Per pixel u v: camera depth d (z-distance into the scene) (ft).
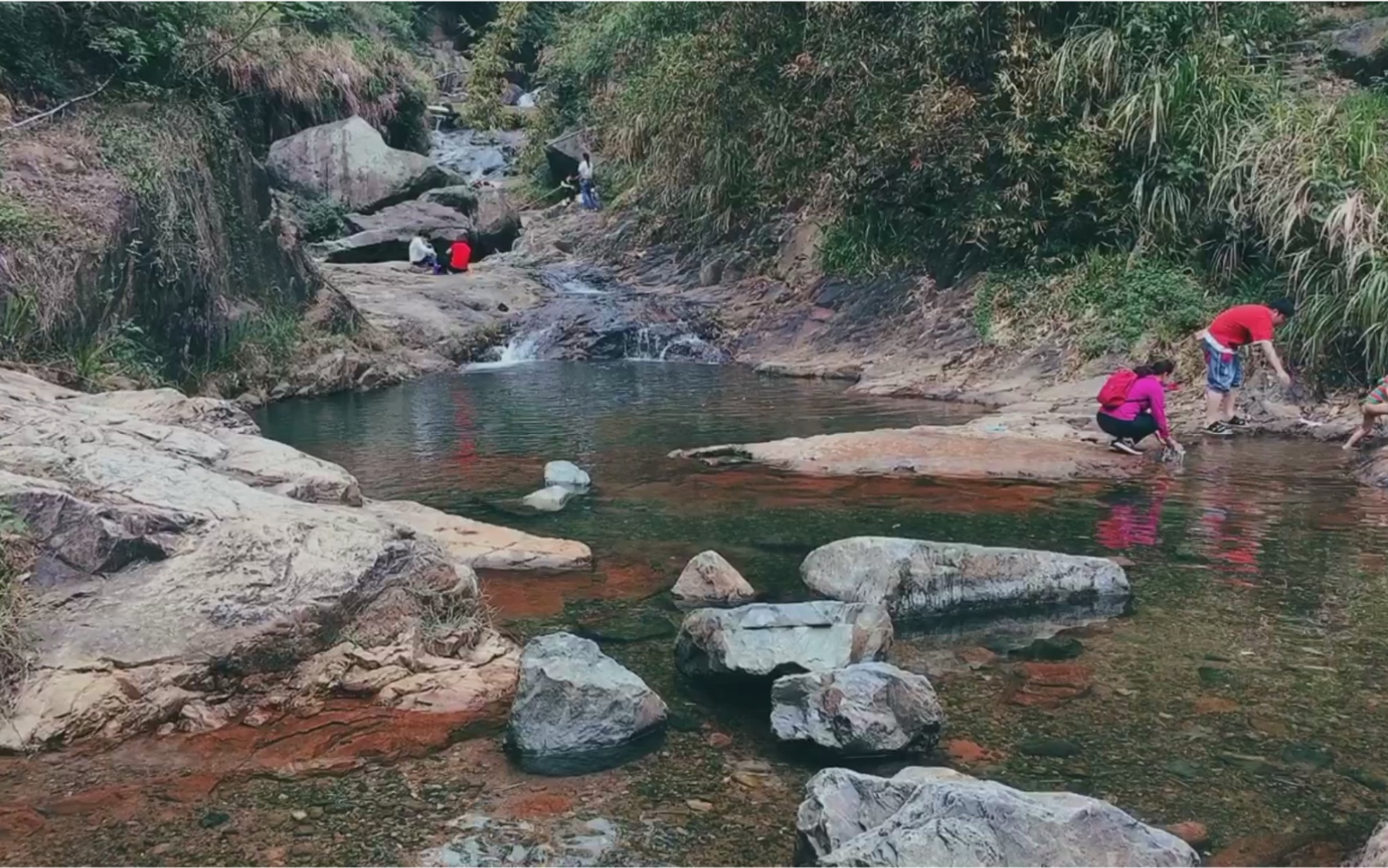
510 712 10.03
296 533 12.00
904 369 36.29
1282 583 14.47
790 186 51.19
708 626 11.48
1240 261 32.04
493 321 48.26
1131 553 15.97
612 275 57.82
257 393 33.68
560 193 76.07
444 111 94.38
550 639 10.77
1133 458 23.06
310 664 11.11
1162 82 34.09
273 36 62.64
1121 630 12.81
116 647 10.59
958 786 7.47
